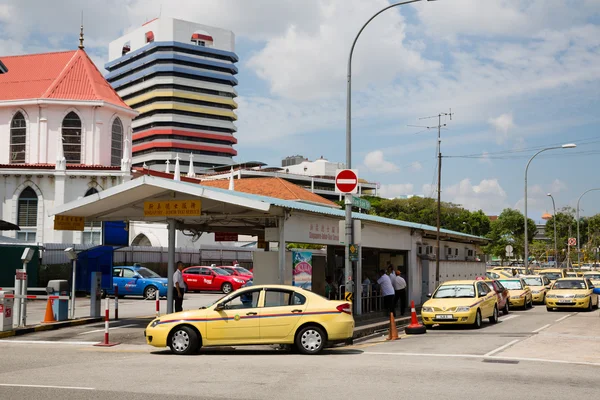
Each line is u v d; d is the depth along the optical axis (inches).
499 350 589.9
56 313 812.0
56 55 2025.1
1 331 703.7
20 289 760.3
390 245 1083.3
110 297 1357.0
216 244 2245.3
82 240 1774.1
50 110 1859.0
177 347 559.5
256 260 757.3
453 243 1610.5
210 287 1551.4
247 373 436.1
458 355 552.7
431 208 3499.0
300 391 366.3
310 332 557.6
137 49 5974.4
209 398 345.1
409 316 1026.1
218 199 705.0
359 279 930.1
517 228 3804.1
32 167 1752.0
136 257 1806.1
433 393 361.7
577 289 1211.9
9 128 1862.7
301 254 797.2
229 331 554.6
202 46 5920.3
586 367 477.7
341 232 762.8
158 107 5753.0
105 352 584.4
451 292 881.5
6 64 2001.7
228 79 5984.3
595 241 3518.7
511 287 1274.6
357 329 749.9
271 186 2391.7
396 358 529.7
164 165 5802.2
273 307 560.7
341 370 450.9
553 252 3582.7
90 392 362.0
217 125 5969.5
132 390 368.8
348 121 794.2
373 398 346.3
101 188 1776.6
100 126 1889.8
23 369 458.9
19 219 1766.7
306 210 763.4
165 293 1332.4
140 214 859.4
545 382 403.9
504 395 357.4
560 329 805.9
